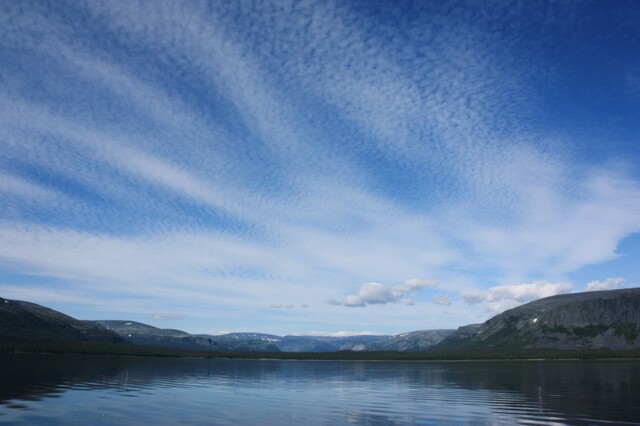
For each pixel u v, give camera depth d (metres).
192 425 38.84
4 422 38.28
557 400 59.06
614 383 87.62
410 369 174.50
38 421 38.88
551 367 177.38
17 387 65.00
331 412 48.25
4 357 173.50
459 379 106.69
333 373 138.50
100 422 39.16
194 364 191.12
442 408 51.81
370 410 50.00
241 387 79.25
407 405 54.62
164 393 64.44
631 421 41.97
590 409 50.00
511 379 103.75
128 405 50.09
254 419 42.81
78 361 168.38
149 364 170.75
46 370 104.69
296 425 39.88
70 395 57.50
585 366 183.12
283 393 69.31
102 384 74.81
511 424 40.72
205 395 63.56
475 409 50.84
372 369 174.38
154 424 38.91
